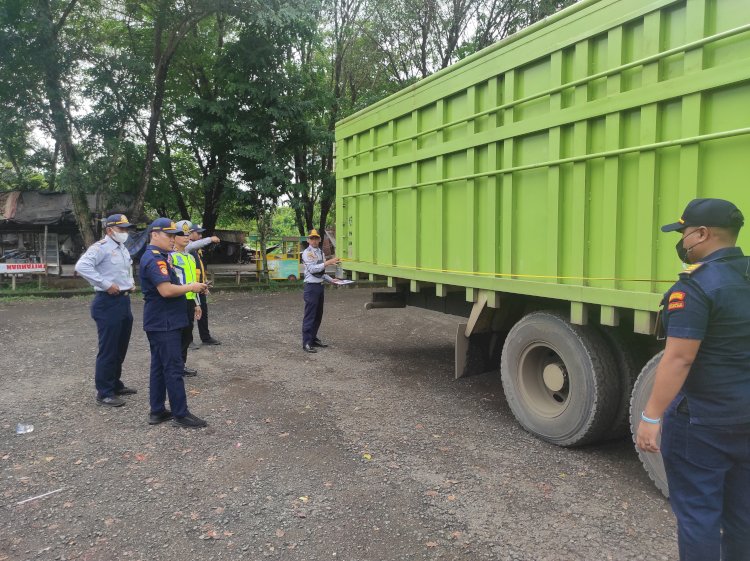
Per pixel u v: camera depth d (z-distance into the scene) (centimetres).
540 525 296
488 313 491
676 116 311
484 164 460
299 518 305
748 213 276
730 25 282
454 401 520
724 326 196
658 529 291
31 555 270
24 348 757
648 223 324
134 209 1527
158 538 285
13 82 1317
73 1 1330
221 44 1578
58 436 425
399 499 326
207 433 432
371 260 645
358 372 633
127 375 607
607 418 381
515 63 417
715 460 202
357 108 1645
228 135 1522
